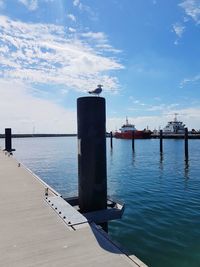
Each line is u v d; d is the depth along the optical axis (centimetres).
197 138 9075
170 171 2214
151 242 741
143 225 875
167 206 1106
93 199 608
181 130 9462
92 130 609
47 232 457
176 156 3631
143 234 799
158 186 1567
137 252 680
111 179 1827
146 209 1062
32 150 5484
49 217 532
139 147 5697
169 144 6869
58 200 652
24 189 793
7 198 684
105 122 632
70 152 4844
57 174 2153
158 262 629
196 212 1015
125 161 3027
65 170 2394
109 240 425
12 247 402
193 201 1189
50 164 2884
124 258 368
